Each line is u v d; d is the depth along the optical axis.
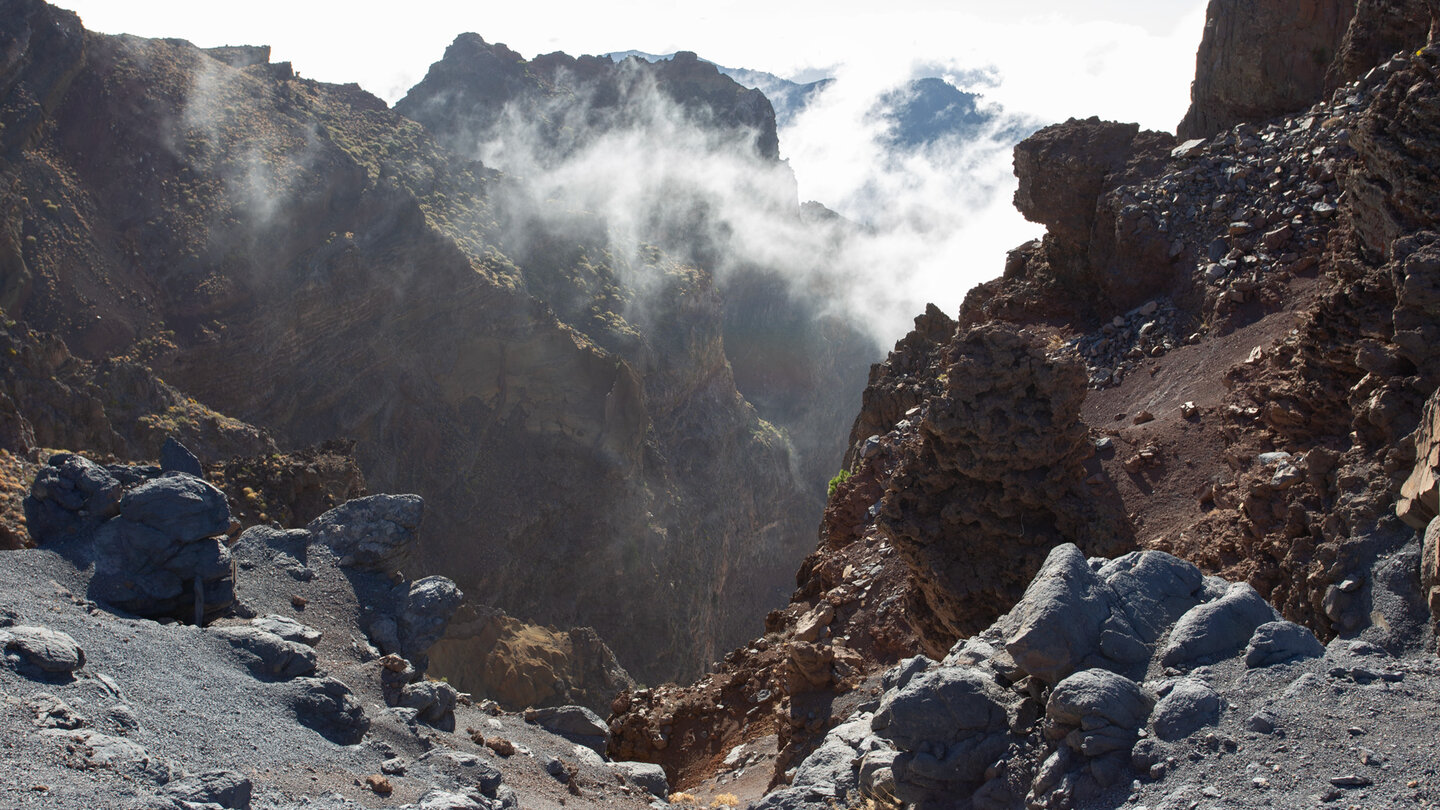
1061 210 31.53
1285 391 18.52
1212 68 31.91
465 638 66.88
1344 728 8.72
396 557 18.80
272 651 14.20
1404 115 16.64
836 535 30.17
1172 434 20.30
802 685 21.94
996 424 19.08
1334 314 17.41
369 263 97.88
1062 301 32.16
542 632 75.06
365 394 96.62
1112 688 9.35
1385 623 11.33
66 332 76.50
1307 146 26.88
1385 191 16.83
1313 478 15.38
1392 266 15.11
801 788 12.02
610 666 77.38
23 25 82.31
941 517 19.80
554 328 112.12
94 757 9.78
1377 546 12.31
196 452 65.88
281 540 18.42
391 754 13.50
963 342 19.48
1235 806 8.18
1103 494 19.39
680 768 24.52
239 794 10.07
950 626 19.73
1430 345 13.93
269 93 105.44
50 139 84.00
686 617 121.56
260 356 87.88
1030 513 19.30
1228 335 24.20
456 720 17.62
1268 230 25.92
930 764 10.08
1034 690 10.20
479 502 104.56
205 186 90.38
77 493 15.64
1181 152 29.75
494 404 109.75
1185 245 27.70
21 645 11.51
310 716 13.44
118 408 64.00
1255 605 10.23
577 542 110.94
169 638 13.77
